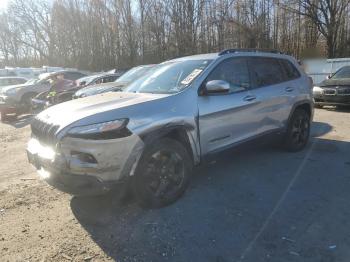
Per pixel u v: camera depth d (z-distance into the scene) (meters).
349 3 31.81
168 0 33.16
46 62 52.66
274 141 6.13
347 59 19.23
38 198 4.89
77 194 3.91
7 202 4.79
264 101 5.63
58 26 46.94
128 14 36.81
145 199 4.21
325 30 32.16
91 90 10.59
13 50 60.53
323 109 12.68
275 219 4.05
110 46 39.75
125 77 11.65
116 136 3.86
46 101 13.59
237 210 4.28
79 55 43.84
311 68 20.22
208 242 3.64
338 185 4.98
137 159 4.04
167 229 3.90
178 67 5.25
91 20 41.59
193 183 5.12
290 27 32.84
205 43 32.53
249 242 3.62
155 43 34.47
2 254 3.57
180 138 4.54
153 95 4.60
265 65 5.94
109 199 4.63
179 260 3.37
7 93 14.91
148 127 4.08
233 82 5.25
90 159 3.79
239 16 31.97
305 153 6.52
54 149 3.90
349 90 11.72
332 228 3.83
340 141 7.44
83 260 3.42
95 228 3.99
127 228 3.95
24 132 10.87
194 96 4.65
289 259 3.32
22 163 6.86
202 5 32.19
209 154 4.85
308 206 4.35
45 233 3.93
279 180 5.20
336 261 3.28
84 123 3.81
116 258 3.43
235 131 5.18
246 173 5.50
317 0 31.69
